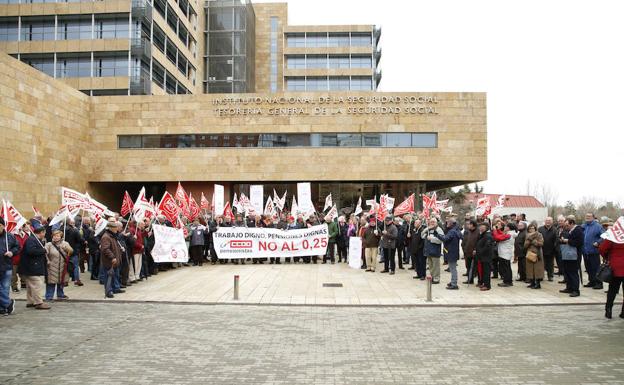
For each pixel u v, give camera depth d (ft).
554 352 26.23
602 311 38.50
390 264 59.11
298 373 22.66
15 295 45.01
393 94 114.52
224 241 67.05
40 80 96.27
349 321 34.50
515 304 41.04
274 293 45.60
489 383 21.31
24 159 90.74
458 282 53.47
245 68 193.26
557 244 53.62
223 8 195.11
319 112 114.93
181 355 25.66
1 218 36.63
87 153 115.55
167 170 116.06
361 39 238.68
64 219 48.39
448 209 80.23
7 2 137.59
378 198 122.11
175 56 162.40
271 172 115.24
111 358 25.11
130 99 116.88
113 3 135.74
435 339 29.19
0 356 25.54
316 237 68.13
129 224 51.42
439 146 113.80
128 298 43.09
